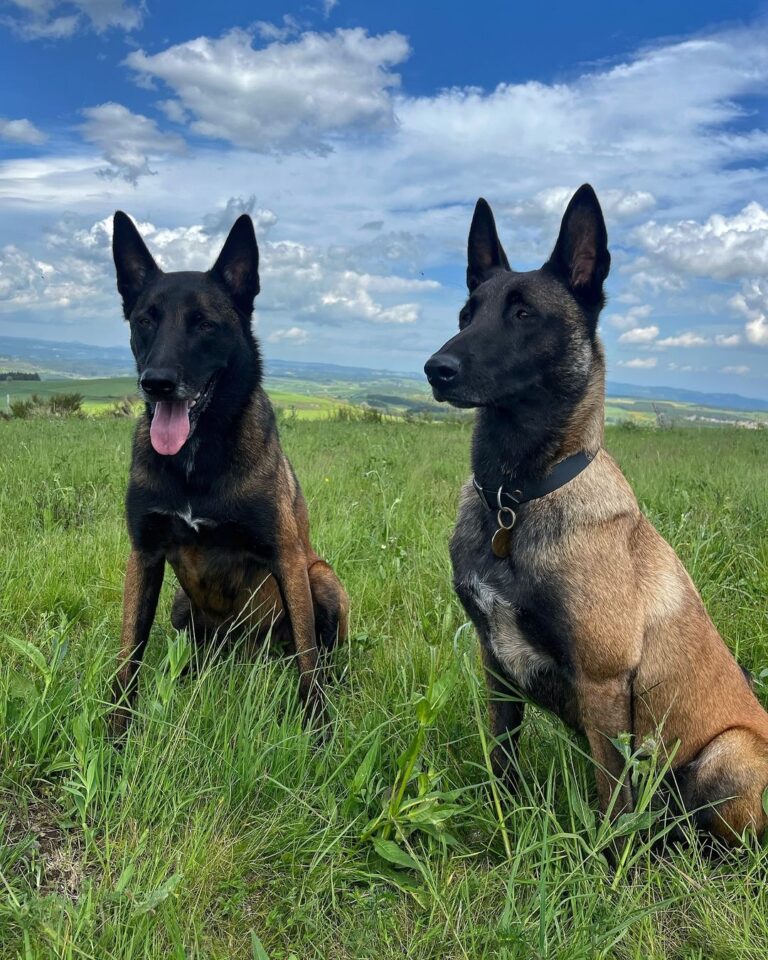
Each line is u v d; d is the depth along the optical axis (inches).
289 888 27.2
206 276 45.0
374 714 37.4
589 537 32.7
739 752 32.5
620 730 31.9
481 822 32.4
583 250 36.9
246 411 43.0
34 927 23.3
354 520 72.9
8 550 60.4
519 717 37.3
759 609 53.2
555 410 34.7
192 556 43.1
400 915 27.3
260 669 40.1
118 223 46.8
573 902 26.9
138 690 39.6
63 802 30.0
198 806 30.0
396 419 317.7
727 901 27.6
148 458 41.1
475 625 36.4
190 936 24.2
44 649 43.5
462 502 37.9
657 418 328.5
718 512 75.0
